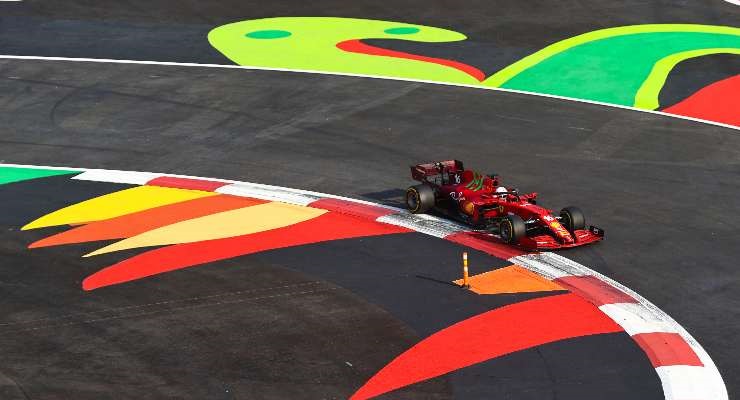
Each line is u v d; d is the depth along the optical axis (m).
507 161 133.50
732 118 152.88
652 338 85.06
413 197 114.25
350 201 119.31
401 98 161.38
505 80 171.62
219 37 197.75
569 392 77.06
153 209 117.56
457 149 138.50
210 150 139.25
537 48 190.25
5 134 146.88
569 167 130.88
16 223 113.62
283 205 118.31
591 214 114.31
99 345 85.75
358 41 195.12
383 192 122.56
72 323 89.81
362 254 103.69
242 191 123.12
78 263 102.50
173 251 105.06
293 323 89.00
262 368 81.38
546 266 99.50
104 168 133.00
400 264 101.00
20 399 77.31
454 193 111.88
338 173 129.38
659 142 141.25
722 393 76.62
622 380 78.56
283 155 136.62
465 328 87.31
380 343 85.06
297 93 164.00
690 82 170.25
